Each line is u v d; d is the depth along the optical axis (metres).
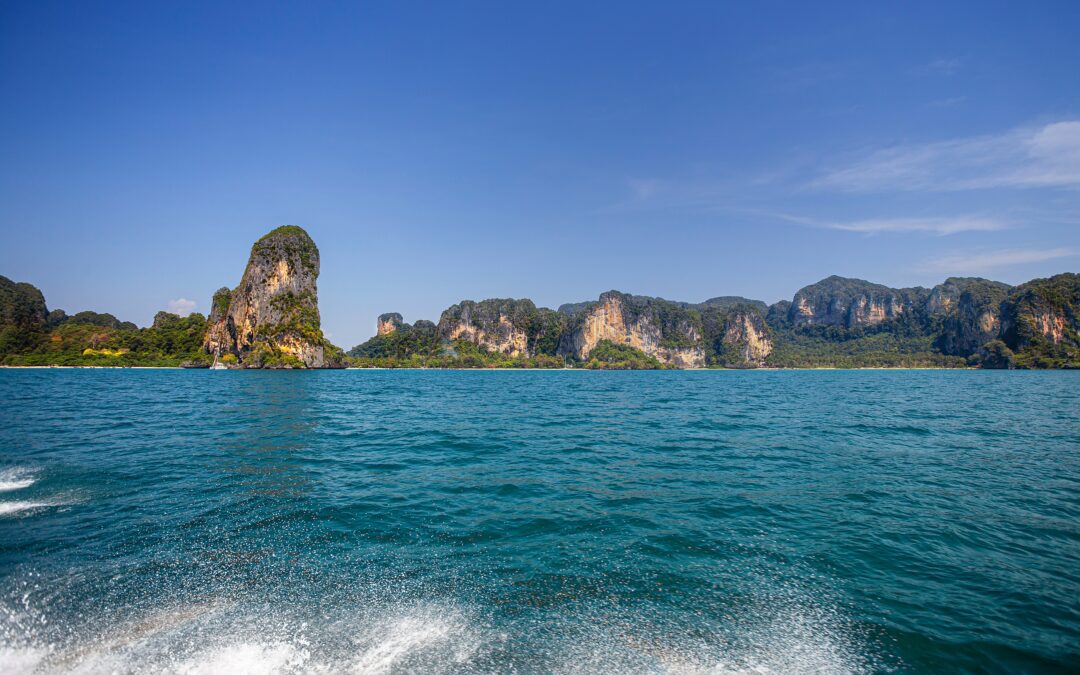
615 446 17.91
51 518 9.27
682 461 15.23
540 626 5.67
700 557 7.80
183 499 10.66
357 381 82.06
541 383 82.62
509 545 8.24
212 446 17.25
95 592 6.30
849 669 5.05
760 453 16.48
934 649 5.42
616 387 66.81
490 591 6.52
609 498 11.15
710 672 4.92
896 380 92.25
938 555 8.01
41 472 13.04
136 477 12.60
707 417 27.48
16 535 8.33
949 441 18.80
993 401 38.72
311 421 25.28
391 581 6.77
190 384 62.06
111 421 23.83
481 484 12.36
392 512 9.96
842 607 6.29
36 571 6.90
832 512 10.14
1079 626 5.94
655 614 6.00
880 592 6.72
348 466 14.34
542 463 14.95
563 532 8.91
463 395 47.97
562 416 28.39
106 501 10.45
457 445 18.12
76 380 68.56
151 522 9.12
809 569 7.41
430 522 9.38
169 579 6.71
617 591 6.59
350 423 24.62
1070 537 8.80
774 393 51.12
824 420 25.64
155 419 24.92
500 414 29.52
